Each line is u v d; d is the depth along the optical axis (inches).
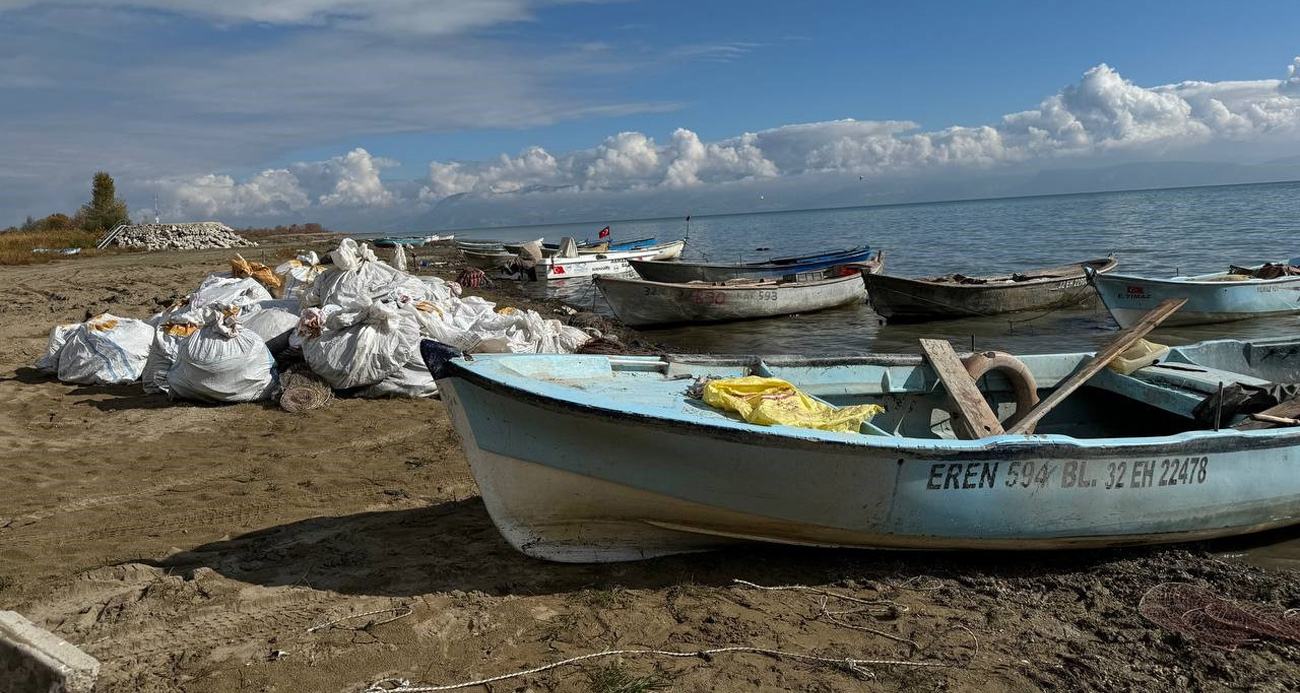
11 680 128.2
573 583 192.4
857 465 185.3
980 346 601.0
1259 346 307.4
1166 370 273.3
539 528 199.2
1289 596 194.1
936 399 265.7
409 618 171.0
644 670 154.8
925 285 681.0
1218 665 161.9
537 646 162.7
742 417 198.8
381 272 416.2
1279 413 238.4
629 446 184.5
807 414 202.1
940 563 208.8
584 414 179.5
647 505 193.8
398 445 298.8
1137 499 205.0
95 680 124.3
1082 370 259.3
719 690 148.8
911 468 187.0
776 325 725.9
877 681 154.1
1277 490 220.4
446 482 259.4
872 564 205.9
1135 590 196.9
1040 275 770.8
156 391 367.6
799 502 190.2
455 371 187.8
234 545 208.7
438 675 151.6
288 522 225.0
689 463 185.6
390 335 358.3
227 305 371.9
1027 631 175.5
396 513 232.5
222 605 175.5
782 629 172.7
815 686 151.6
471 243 1496.1
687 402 207.5
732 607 182.1
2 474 264.8
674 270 895.7
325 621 169.5
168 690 145.0
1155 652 168.1
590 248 1241.4
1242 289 623.8
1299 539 236.2
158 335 370.0
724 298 713.0
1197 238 1429.6
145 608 172.9
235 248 2016.5
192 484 257.6
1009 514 197.3
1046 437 196.4
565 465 187.2
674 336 684.7
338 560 199.2
